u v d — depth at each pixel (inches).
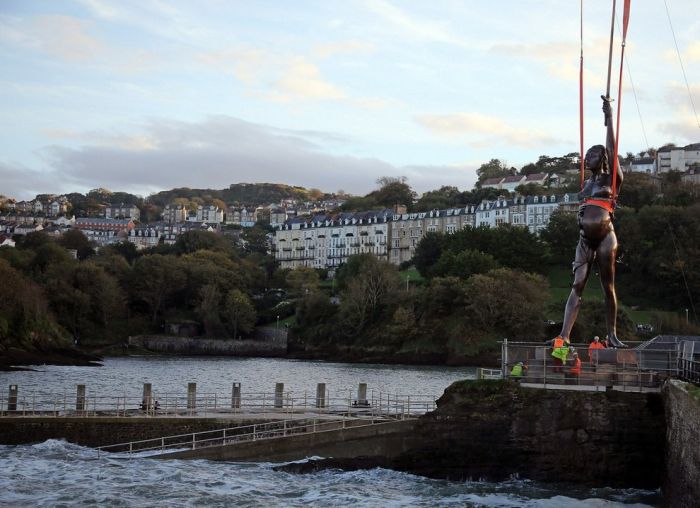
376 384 4197.8
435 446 1795.0
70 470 1867.6
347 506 1595.7
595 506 1549.0
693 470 1312.7
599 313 6013.8
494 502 1599.4
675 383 1514.5
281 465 1941.4
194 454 2001.7
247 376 4768.7
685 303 6870.1
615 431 1653.5
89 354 6446.9
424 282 7859.3
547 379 1742.1
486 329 6304.1
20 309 5890.8
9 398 2282.2
